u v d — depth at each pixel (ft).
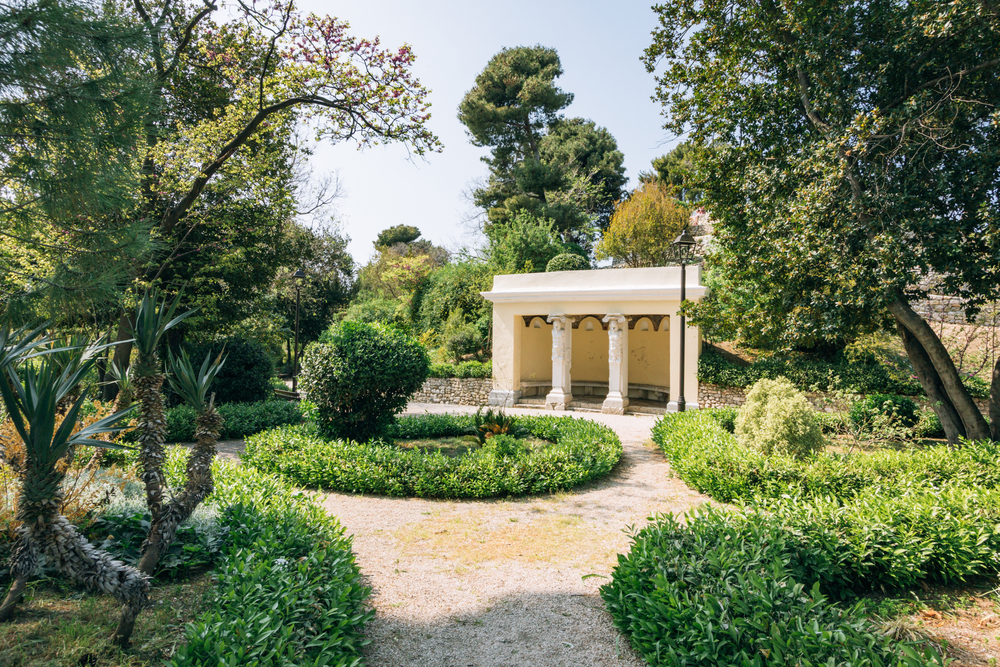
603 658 10.41
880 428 33.12
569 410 54.44
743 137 30.30
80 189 12.00
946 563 13.29
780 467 20.36
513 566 15.19
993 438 24.86
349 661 9.16
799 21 25.55
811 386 43.37
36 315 12.06
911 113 22.91
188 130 33.32
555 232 87.20
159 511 10.32
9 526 11.57
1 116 11.32
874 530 13.37
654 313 51.37
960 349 39.63
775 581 9.93
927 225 22.62
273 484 17.72
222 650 7.92
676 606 9.72
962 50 22.98
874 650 8.29
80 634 9.42
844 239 24.26
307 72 35.09
